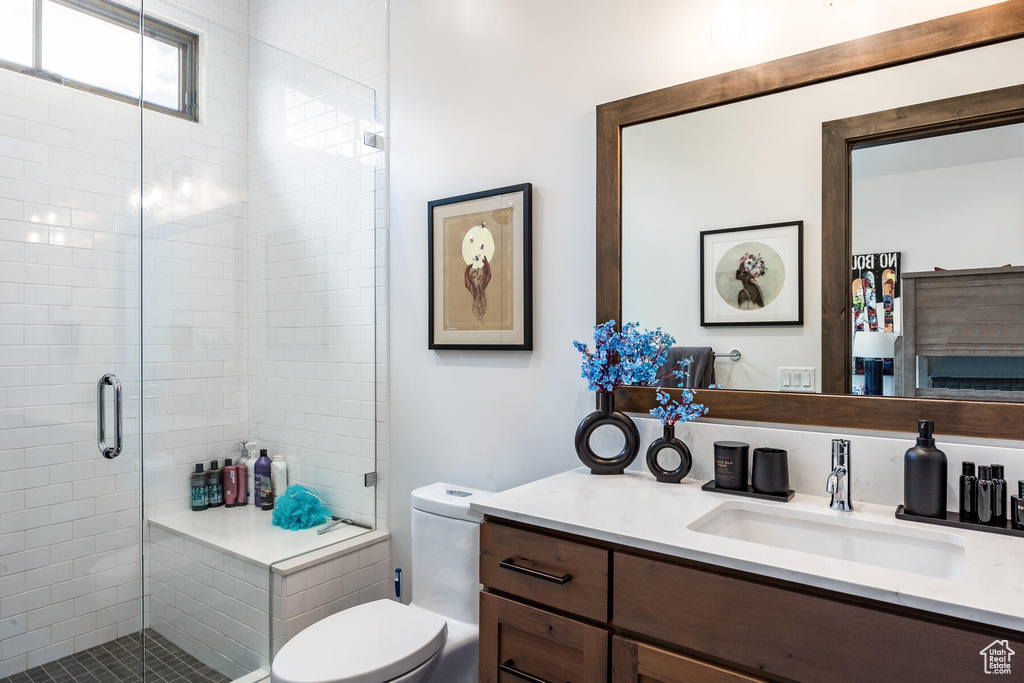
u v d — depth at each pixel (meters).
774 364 1.46
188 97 2.16
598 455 1.77
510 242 1.95
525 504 1.32
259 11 2.94
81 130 1.95
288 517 2.33
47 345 1.86
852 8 1.38
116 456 1.99
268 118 2.33
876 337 1.33
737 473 1.40
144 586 1.99
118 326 2.01
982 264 1.22
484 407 2.05
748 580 0.98
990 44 1.22
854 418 1.35
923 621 0.83
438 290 2.16
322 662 1.47
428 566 1.91
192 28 2.18
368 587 2.28
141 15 2.01
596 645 1.13
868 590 0.86
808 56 1.41
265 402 2.32
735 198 1.51
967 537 1.08
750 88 1.49
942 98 1.27
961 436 1.24
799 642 0.92
